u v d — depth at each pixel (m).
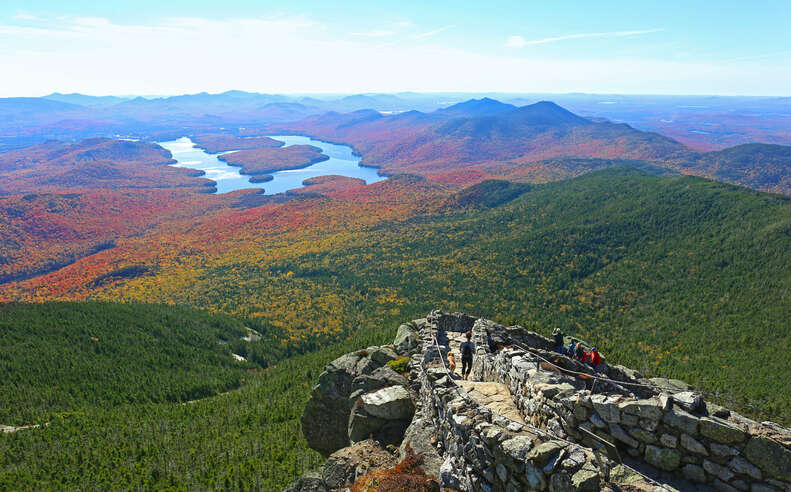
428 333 31.81
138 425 76.56
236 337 172.50
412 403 24.30
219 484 46.81
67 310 161.00
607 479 11.70
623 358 96.88
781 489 11.23
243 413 77.25
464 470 15.27
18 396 98.25
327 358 102.19
